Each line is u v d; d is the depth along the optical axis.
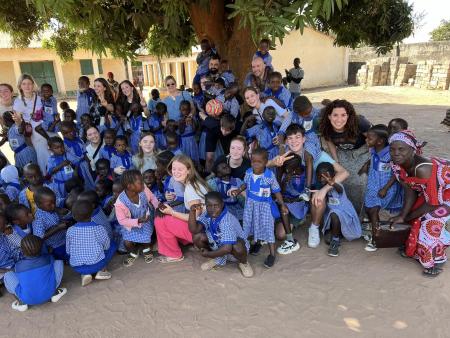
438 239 3.14
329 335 2.63
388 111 13.15
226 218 3.36
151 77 31.84
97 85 6.04
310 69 24.75
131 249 3.79
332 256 3.66
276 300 3.05
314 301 3.00
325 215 3.79
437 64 18.08
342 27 7.17
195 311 2.98
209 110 5.18
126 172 3.51
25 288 3.06
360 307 2.90
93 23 5.00
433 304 2.87
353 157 3.96
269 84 4.98
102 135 5.62
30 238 3.08
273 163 3.82
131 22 6.01
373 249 3.69
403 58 21.17
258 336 2.67
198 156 5.93
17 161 5.64
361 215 4.10
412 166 3.08
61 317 3.02
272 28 3.24
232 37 6.09
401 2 6.56
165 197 4.16
